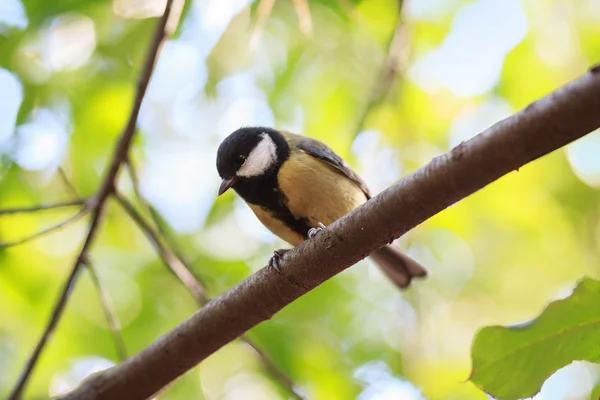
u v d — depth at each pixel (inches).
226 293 247.9
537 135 172.9
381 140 474.0
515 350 192.4
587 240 533.6
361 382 451.5
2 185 428.5
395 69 405.7
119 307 474.6
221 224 500.1
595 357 188.5
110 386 257.3
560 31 491.5
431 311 506.0
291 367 443.2
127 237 484.1
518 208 514.9
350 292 509.4
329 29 486.6
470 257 546.6
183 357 251.6
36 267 450.6
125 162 304.3
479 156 182.7
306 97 502.3
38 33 418.0
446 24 485.1
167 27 291.7
